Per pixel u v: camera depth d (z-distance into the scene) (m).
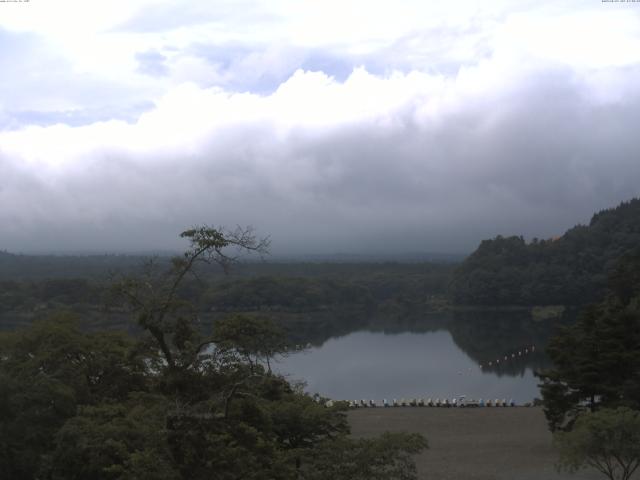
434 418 65.56
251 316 24.17
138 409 30.70
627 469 35.41
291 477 25.56
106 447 27.36
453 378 98.38
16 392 35.47
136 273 25.02
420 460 48.25
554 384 51.78
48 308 141.50
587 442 34.38
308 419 35.50
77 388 40.66
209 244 22.73
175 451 22.89
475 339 144.88
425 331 163.38
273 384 35.41
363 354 123.19
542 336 148.25
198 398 23.81
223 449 23.00
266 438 27.77
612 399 48.81
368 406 74.94
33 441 34.69
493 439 55.22
